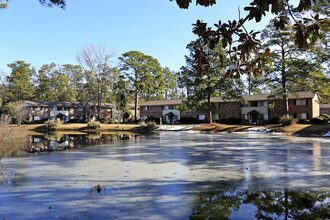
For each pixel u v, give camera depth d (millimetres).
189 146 16438
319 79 24859
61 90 60469
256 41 2854
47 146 17391
